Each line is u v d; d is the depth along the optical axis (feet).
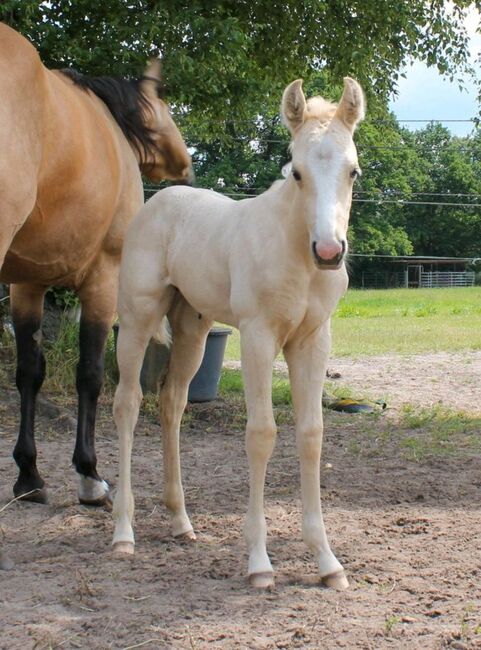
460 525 15.20
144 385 26.91
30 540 14.61
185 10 28.63
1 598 11.71
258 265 11.75
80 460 16.70
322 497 17.07
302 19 36.60
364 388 33.86
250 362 11.92
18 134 13.33
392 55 38.83
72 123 15.11
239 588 12.05
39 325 17.57
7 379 27.30
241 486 18.15
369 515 15.84
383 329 62.28
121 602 11.51
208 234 13.15
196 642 10.23
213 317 13.35
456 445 22.50
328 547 12.47
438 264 204.44
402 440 23.09
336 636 10.37
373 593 11.90
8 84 13.30
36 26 27.12
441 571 12.75
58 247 15.79
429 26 38.91
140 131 19.10
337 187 10.69
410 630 10.55
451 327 64.03
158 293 14.05
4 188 13.03
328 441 22.95
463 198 198.59
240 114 37.76
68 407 26.04
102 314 17.48
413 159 183.21
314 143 10.85
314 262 10.71
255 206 12.39
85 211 15.81
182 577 12.48
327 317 12.19
